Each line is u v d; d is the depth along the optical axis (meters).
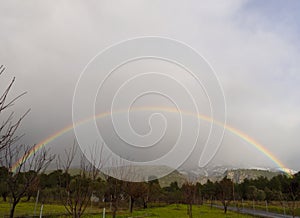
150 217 26.94
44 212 22.91
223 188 49.38
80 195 10.92
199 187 55.25
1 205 26.94
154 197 51.78
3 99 5.88
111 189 23.53
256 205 52.97
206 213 34.62
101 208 30.56
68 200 10.76
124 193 25.88
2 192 23.88
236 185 57.41
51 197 28.00
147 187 42.75
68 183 11.16
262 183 62.78
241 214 36.88
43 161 11.81
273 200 55.78
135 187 31.86
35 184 12.65
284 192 48.44
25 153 11.61
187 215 30.48
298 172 42.81
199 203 53.94
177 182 57.84
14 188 11.23
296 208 38.38
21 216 19.19
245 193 60.41
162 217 27.23
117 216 25.14
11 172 11.30
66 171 11.43
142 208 40.97
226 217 30.53
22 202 29.42
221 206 53.69
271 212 42.22
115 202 21.94
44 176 27.75
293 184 35.53
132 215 27.20
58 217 20.22
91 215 23.62
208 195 60.81
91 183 11.43
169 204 51.66
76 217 10.20
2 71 5.98
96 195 30.12
